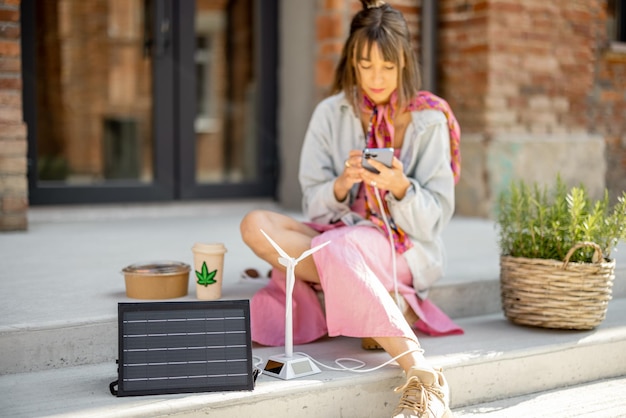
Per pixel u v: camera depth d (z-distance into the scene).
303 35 5.40
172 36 5.44
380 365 2.47
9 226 4.40
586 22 5.68
